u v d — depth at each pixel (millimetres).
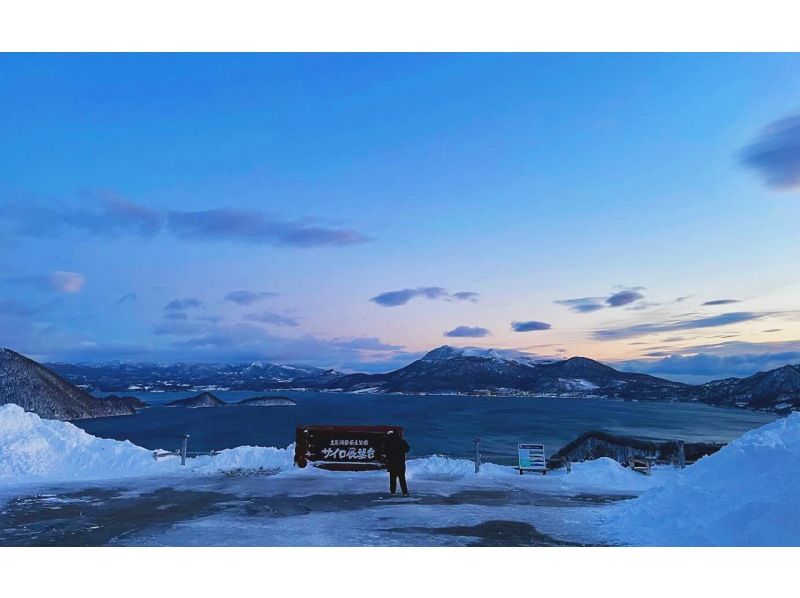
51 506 11148
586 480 15117
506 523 9898
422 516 10430
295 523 9734
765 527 7535
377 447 16312
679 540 8172
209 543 8281
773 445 9625
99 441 17016
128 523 9648
